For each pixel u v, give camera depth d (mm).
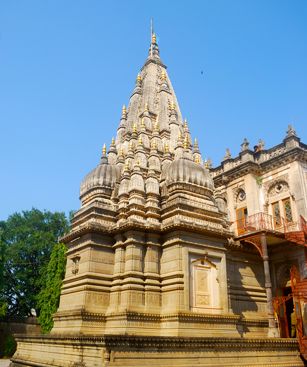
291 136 28438
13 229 49688
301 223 24375
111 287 19484
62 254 41312
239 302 22828
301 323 22188
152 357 13352
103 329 18297
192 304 18438
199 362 14531
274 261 25938
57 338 15984
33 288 48094
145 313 18000
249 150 31156
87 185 23078
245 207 30203
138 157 23734
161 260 19922
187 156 23609
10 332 39812
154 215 20859
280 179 28500
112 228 20312
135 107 28672
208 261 19969
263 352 17141
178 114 28922
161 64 31719
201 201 21641
